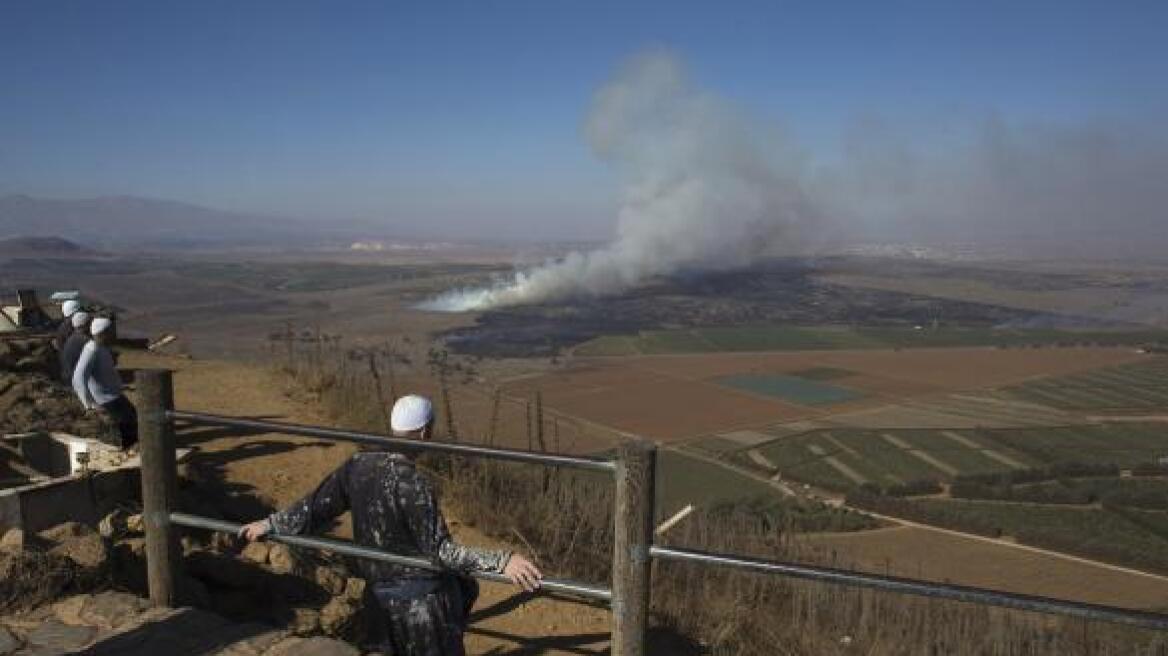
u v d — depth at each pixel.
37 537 4.25
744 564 2.73
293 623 4.11
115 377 7.93
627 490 2.80
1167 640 6.50
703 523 7.51
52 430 7.45
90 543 4.04
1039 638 6.67
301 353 13.43
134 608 3.71
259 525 3.28
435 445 3.01
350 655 3.41
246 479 7.30
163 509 3.79
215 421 3.59
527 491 7.35
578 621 5.21
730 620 5.52
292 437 8.66
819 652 5.64
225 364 13.49
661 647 5.20
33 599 3.71
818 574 2.66
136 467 5.76
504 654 4.70
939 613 6.88
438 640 3.06
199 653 3.37
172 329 70.69
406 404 3.22
